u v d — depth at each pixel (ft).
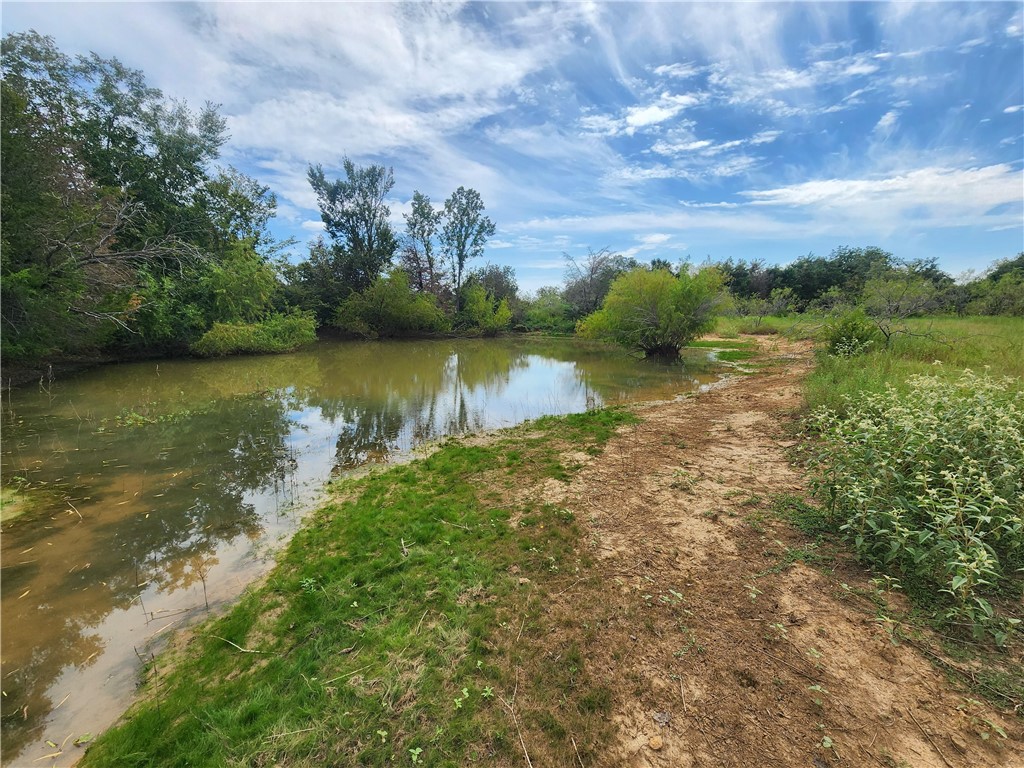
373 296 102.78
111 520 17.33
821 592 10.64
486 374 53.57
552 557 12.99
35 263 38.50
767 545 12.80
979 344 36.14
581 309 115.65
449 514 16.11
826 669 8.51
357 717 8.00
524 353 77.61
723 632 9.68
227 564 14.35
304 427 30.17
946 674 8.19
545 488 18.21
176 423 30.99
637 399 37.60
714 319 64.13
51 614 12.08
